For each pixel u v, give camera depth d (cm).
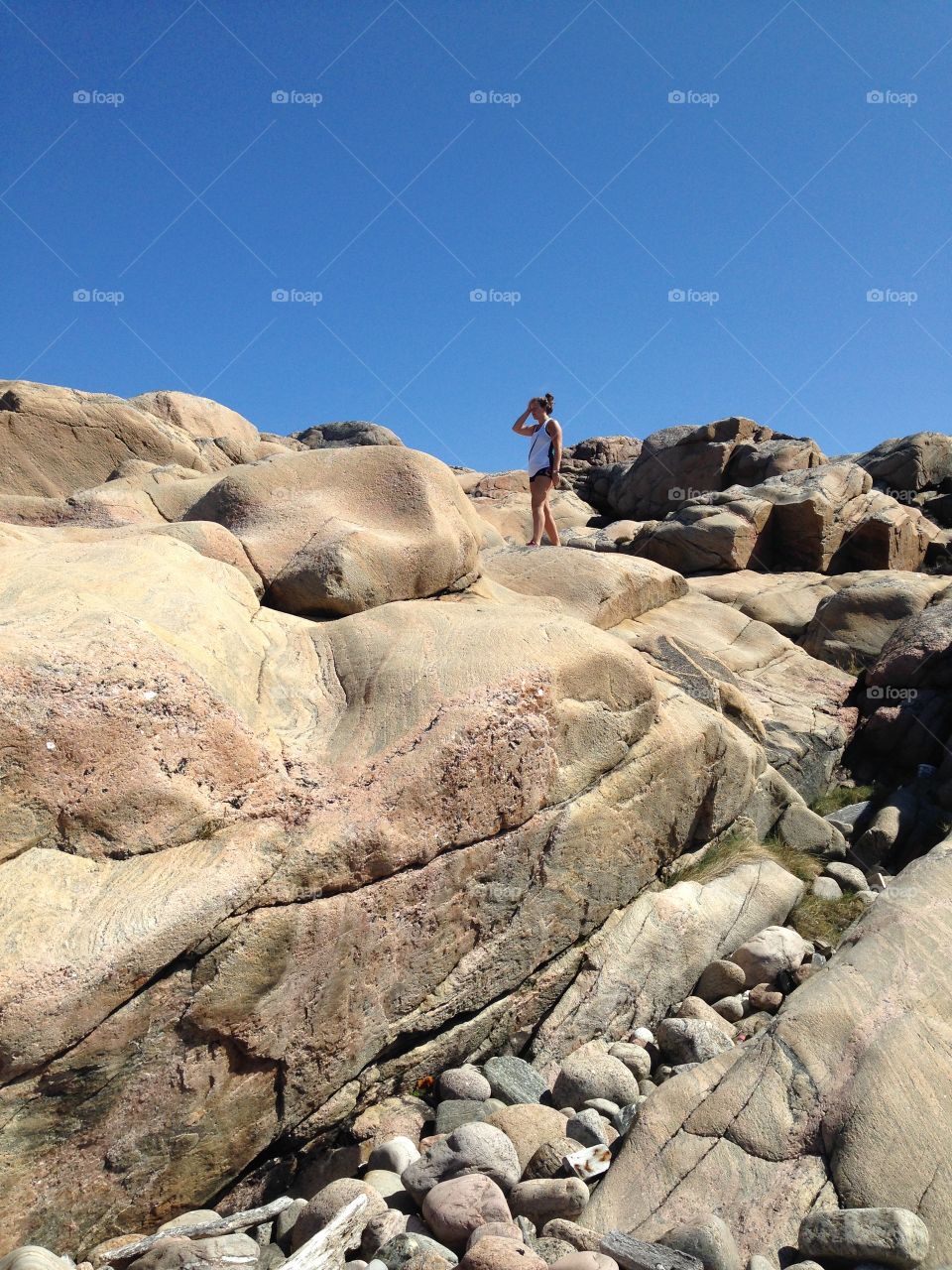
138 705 361
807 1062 377
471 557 661
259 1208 352
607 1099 420
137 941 318
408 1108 421
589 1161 366
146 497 784
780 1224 331
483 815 441
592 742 505
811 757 834
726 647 959
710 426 1848
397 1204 358
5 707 329
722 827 632
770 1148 354
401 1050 430
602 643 520
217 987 343
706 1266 310
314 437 2562
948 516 1656
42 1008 297
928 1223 325
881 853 714
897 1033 384
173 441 1420
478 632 502
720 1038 465
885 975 411
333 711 461
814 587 1211
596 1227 332
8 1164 304
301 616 574
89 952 310
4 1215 304
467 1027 453
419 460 659
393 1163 379
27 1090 302
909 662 920
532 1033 480
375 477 656
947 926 438
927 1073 370
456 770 426
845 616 1094
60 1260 297
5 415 1318
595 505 2109
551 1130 395
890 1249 308
